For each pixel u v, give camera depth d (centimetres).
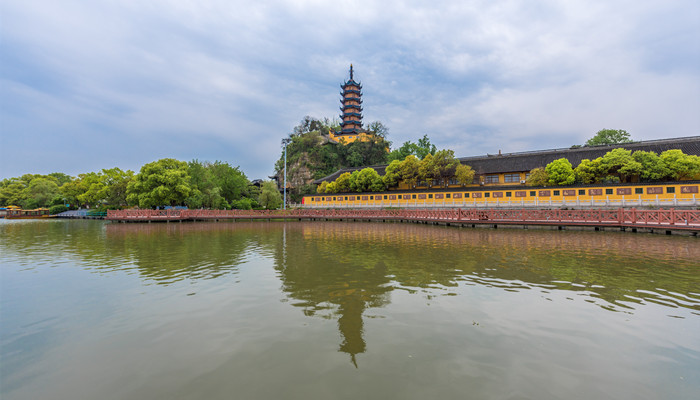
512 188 4819
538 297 970
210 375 563
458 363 598
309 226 3862
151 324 785
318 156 10806
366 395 503
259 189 7938
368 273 1291
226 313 855
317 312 859
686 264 1401
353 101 11612
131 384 537
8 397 500
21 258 1664
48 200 8150
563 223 2927
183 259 1620
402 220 4481
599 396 500
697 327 750
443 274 1266
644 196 3950
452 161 5791
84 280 1202
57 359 620
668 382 537
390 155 9350
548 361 604
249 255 1733
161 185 5112
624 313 838
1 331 748
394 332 732
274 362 605
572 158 4969
